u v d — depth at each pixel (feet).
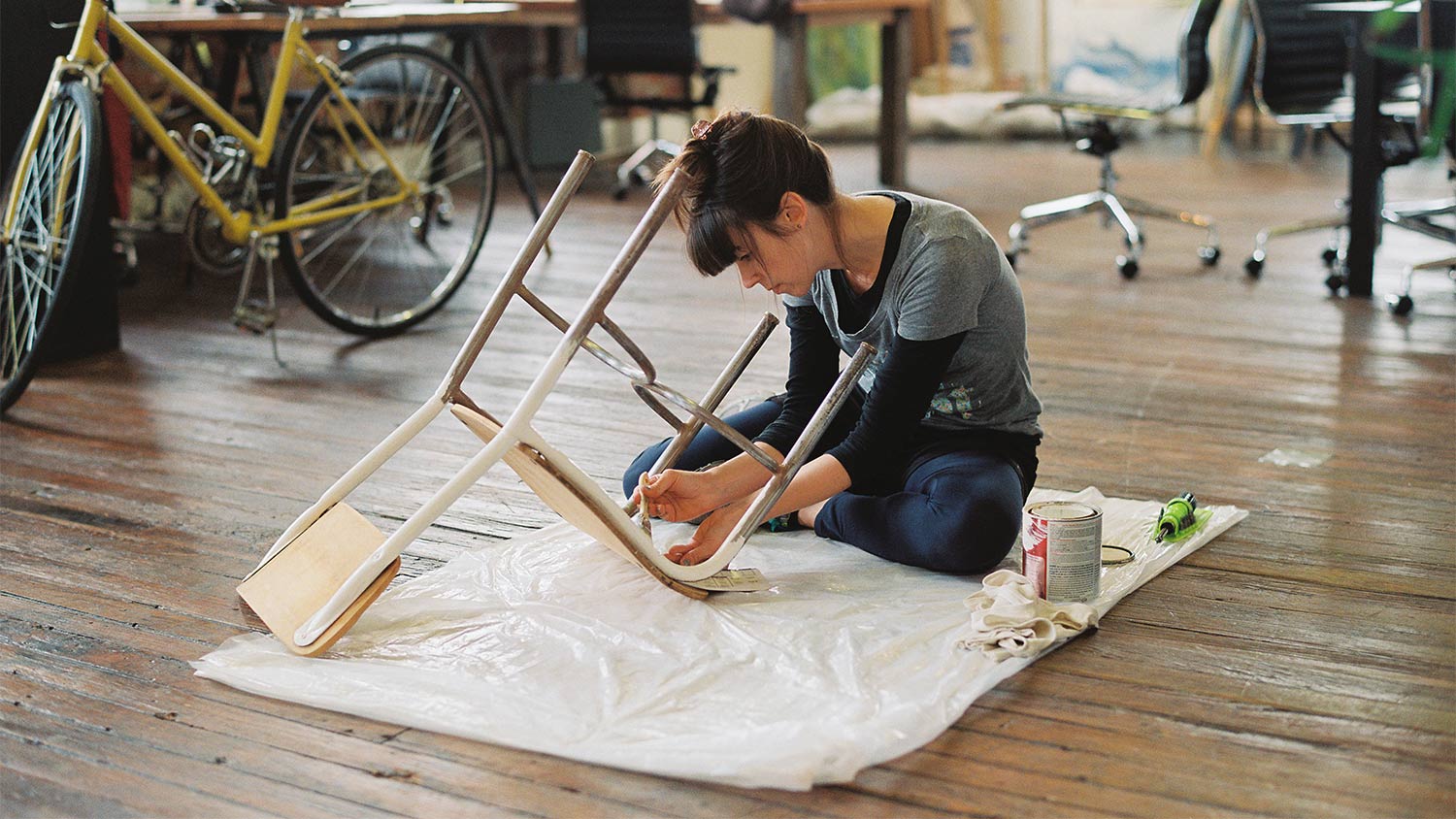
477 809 4.57
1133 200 14.23
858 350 5.77
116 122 11.03
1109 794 4.58
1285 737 4.92
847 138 25.04
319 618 5.59
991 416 6.35
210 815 4.57
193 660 5.68
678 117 24.79
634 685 5.25
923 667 5.35
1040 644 5.39
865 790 4.63
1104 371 10.08
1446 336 10.90
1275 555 6.60
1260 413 8.96
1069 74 25.22
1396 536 6.84
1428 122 10.41
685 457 6.75
